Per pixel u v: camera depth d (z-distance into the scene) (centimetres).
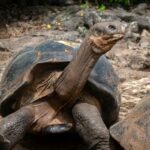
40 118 545
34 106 548
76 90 529
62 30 1259
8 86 565
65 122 545
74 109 537
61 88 532
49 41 600
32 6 1456
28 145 584
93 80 550
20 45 1106
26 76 546
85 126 519
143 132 512
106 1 1516
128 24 1230
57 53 559
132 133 512
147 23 1273
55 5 1477
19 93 552
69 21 1297
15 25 1301
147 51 1070
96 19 1252
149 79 836
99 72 567
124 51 1070
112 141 512
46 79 552
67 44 587
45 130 542
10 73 578
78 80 523
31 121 539
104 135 509
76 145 583
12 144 517
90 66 520
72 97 536
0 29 1270
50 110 548
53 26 1293
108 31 496
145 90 770
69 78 524
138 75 908
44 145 585
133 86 791
